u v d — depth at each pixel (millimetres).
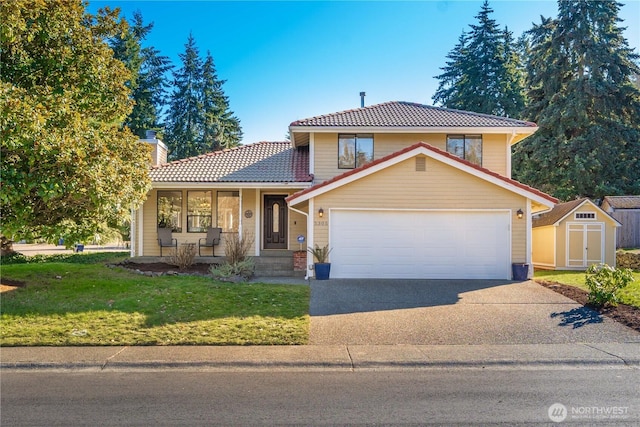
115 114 12219
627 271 9969
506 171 17438
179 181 16688
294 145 20312
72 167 8891
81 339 7668
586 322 8930
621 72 29500
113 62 12375
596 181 28422
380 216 14039
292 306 9914
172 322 8594
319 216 13969
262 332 8117
